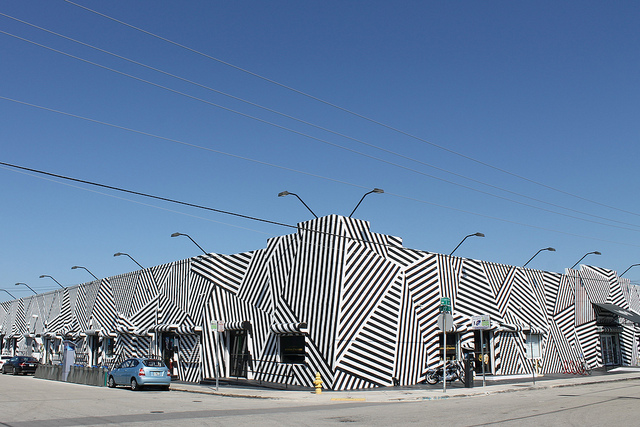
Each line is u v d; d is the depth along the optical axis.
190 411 16.75
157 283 36.00
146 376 25.75
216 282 31.28
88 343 43.81
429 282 29.89
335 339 24.89
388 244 28.58
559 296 38.72
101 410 16.97
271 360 27.58
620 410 16.14
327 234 26.34
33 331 55.56
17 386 28.73
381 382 26.08
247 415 15.69
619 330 43.53
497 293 34.06
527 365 34.91
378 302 26.84
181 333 32.50
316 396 22.20
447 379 27.89
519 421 13.82
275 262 28.72
